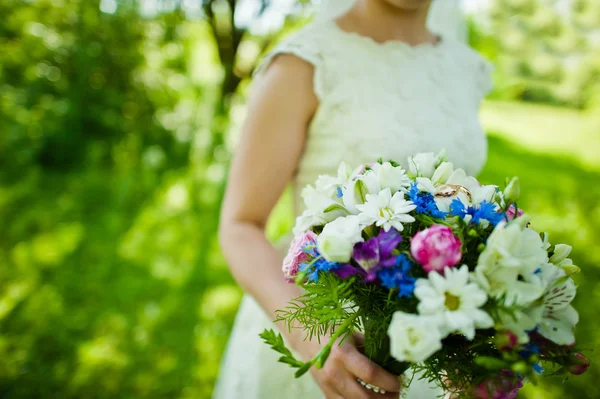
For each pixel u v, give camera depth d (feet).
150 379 8.05
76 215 13.66
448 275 1.82
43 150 16.88
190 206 14.02
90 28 18.30
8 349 8.48
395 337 1.70
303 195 2.56
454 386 2.22
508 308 1.83
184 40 19.31
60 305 9.75
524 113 39.17
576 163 23.31
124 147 18.22
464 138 4.05
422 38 4.36
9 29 17.47
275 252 3.38
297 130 3.54
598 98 39.19
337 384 2.54
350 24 3.97
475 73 4.65
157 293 10.32
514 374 1.98
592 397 7.57
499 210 2.16
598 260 12.30
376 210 2.11
